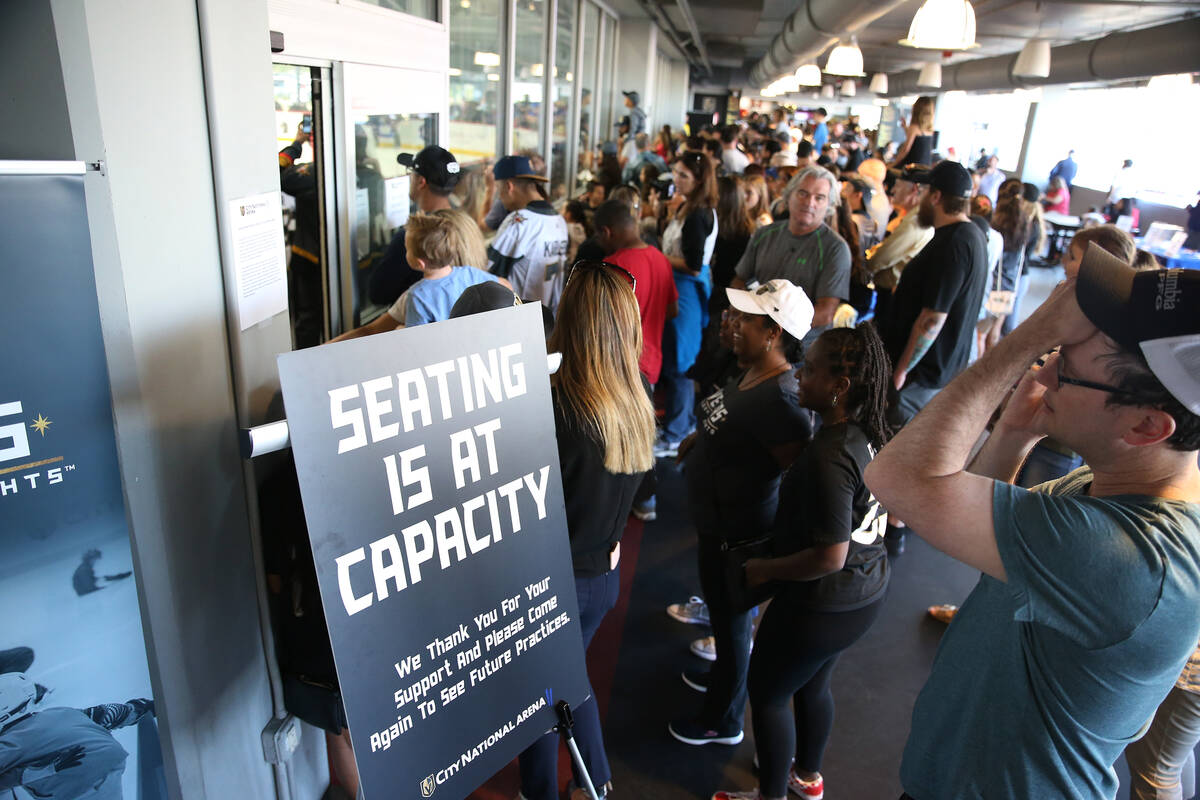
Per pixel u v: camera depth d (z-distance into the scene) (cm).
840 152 1221
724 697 234
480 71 507
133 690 124
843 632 186
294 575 161
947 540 105
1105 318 94
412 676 123
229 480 151
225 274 145
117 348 119
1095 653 100
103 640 118
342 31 275
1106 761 107
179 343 133
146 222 122
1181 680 179
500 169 369
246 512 158
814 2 664
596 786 205
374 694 117
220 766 154
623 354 176
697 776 231
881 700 268
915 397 347
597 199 605
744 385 215
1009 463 131
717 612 226
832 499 173
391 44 317
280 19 237
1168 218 1233
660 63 1688
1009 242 496
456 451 130
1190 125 1227
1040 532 100
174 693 138
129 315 120
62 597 112
